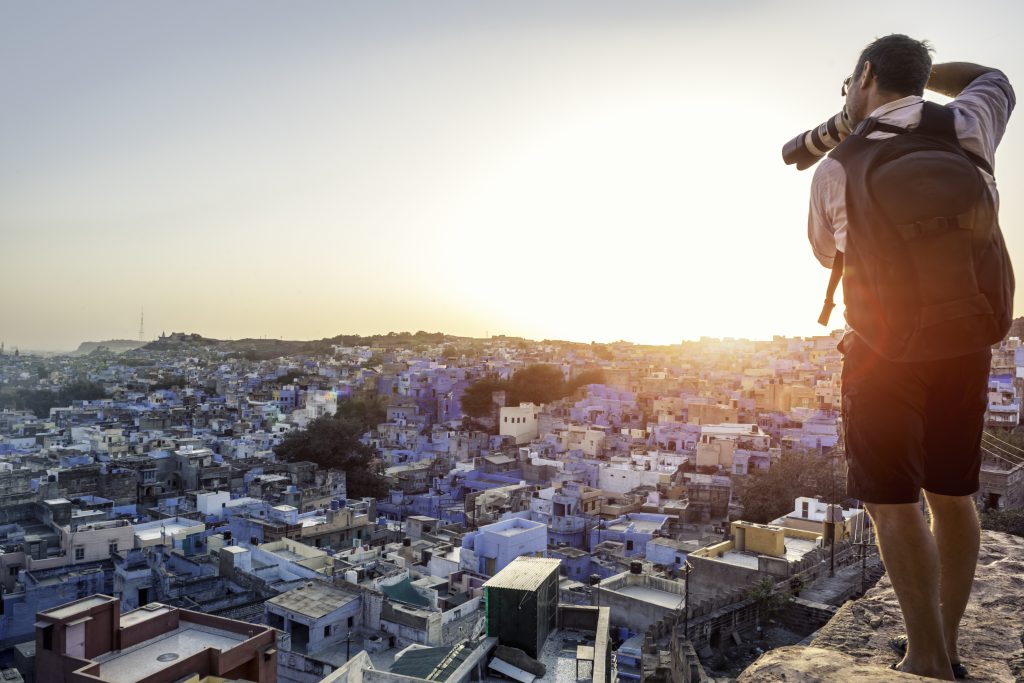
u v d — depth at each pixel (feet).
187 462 234.99
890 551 11.41
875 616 15.43
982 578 17.51
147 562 147.13
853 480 11.89
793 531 125.39
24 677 114.32
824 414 272.92
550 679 41.88
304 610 113.50
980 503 115.75
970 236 10.06
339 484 240.53
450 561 152.76
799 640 75.41
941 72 13.25
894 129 10.85
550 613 48.06
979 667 13.08
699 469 247.09
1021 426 170.40
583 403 373.81
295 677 104.42
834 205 11.39
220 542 158.61
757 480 197.98
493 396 413.18
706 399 338.75
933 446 12.23
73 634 69.36
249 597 130.21
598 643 43.52
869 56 11.81
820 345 491.31
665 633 70.54
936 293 9.97
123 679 67.31
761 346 582.76
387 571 146.41
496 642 44.57
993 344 10.59
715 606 77.77
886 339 10.39
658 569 151.53
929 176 10.07
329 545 177.78
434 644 111.24
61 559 143.33
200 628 78.48
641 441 293.02
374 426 398.62
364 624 117.08
